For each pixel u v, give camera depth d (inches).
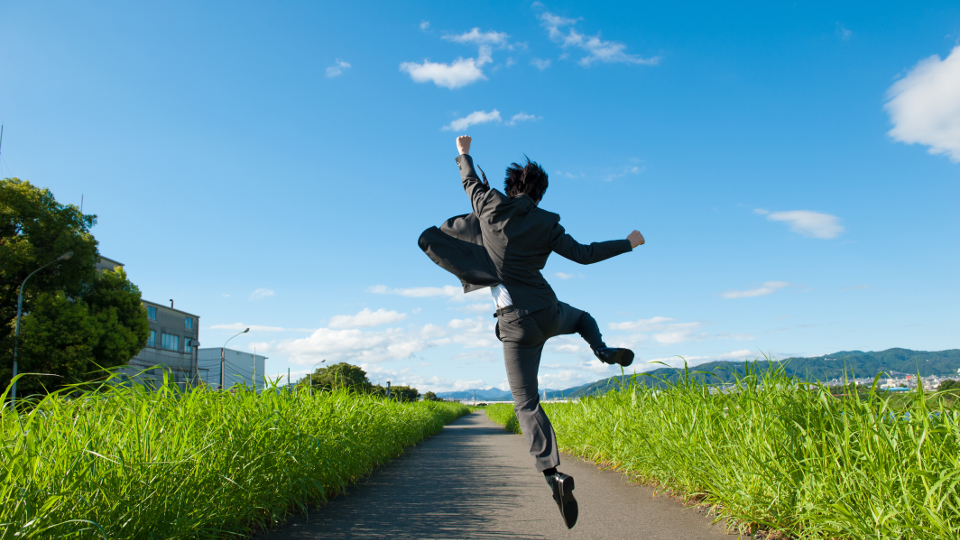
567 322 105.1
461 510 169.6
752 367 166.1
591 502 180.9
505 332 101.3
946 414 110.9
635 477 228.5
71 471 95.9
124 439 115.3
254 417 156.2
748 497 132.6
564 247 101.7
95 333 919.0
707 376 194.7
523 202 100.6
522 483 228.7
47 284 936.3
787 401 143.9
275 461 151.3
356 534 139.0
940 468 101.2
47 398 121.3
